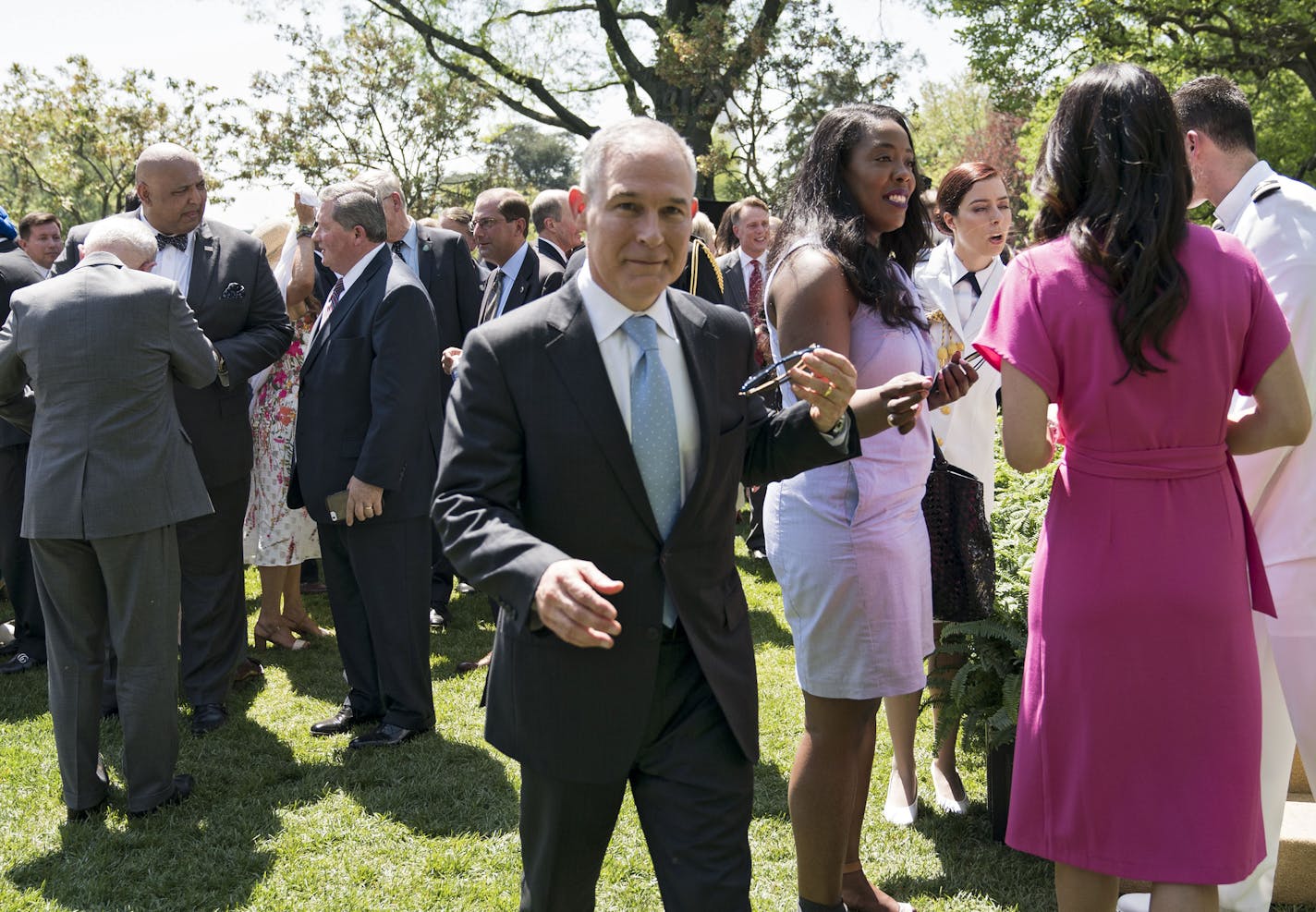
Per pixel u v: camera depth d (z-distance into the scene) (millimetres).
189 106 24812
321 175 24766
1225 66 18859
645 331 2016
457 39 26297
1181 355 2117
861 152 2615
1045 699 2252
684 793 2066
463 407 1993
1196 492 2164
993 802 3357
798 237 2619
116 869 3316
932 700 3562
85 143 25141
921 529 2783
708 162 22266
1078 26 19281
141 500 3523
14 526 5203
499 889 3166
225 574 4555
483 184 26953
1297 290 2709
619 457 1966
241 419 4566
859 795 2928
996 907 3016
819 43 21797
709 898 2037
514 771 3998
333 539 4395
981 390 3779
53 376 3494
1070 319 2172
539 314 2012
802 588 2695
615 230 1912
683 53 21953
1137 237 2117
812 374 1934
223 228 4594
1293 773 3350
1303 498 2707
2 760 4125
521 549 1802
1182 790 2145
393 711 4297
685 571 2023
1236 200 2883
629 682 2006
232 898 3133
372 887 3188
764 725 4332
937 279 3820
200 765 4074
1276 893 2961
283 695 4891
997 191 3740
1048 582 2252
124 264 3648
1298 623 2715
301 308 5336
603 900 3059
